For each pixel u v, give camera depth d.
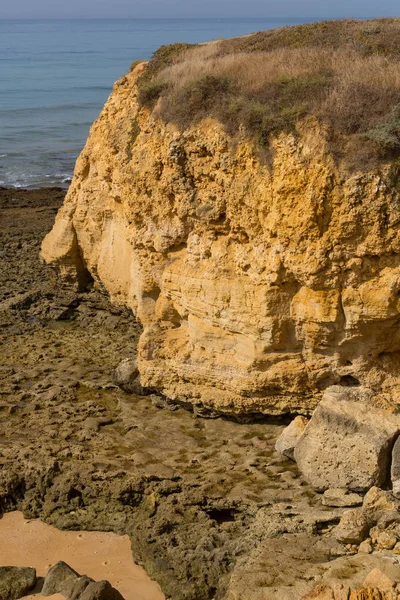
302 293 19.36
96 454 20.03
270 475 18.58
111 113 28.88
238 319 20.23
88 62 172.12
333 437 17.53
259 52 24.66
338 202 18.19
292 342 19.95
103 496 18.62
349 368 19.59
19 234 44.00
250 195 19.47
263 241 19.62
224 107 20.28
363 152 17.80
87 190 30.42
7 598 15.80
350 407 17.94
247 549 16.28
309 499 17.41
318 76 19.98
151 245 22.72
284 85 19.92
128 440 20.72
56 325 30.56
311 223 18.47
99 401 23.34
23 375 25.41
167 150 21.28
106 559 17.14
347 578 14.14
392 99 18.53
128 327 29.53
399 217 17.83
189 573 16.09
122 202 26.81
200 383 21.50
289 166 18.62
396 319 18.86
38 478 19.14
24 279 35.12
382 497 16.05
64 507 18.69
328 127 18.28
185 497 17.88
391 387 19.45
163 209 22.02
